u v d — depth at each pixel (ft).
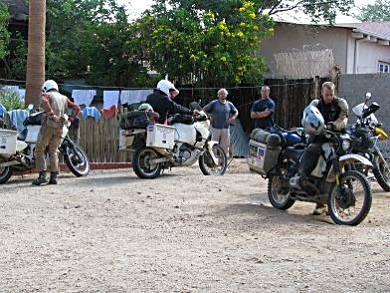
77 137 48.78
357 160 26.48
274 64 70.44
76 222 26.78
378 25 82.89
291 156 29.99
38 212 28.89
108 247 22.27
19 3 77.30
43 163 38.01
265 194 35.09
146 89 59.82
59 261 20.31
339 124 27.94
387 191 37.04
